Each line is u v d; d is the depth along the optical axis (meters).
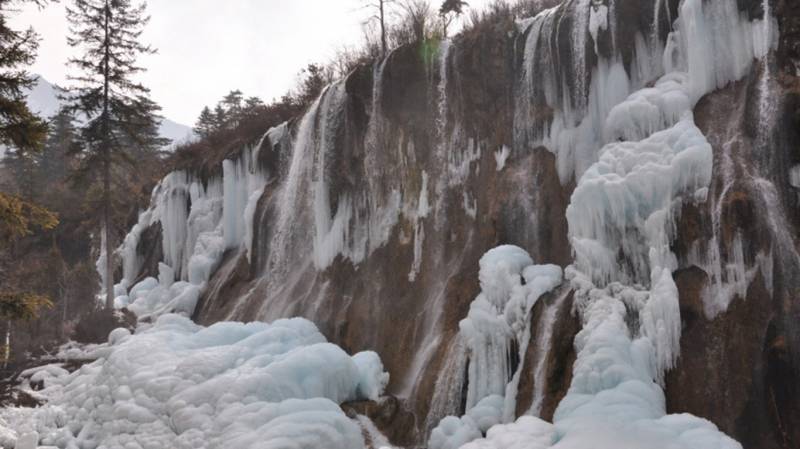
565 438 5.23
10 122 9.43
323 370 8.31
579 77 8.95
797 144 6.39
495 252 8.67
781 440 5.41
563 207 8.84
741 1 7.34
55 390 11.97
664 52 8.15
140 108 21.62
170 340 9.82
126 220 25.84
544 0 11.07
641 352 6.09
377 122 11.99
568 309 7.22
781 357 5.65
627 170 7.13
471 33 10.87
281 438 6.47
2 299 9.52
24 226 10.11
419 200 11.10
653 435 5.01
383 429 8.31
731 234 6.28
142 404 8.02
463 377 8.03
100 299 21.09
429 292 10.20
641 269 6.86
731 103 7.17
